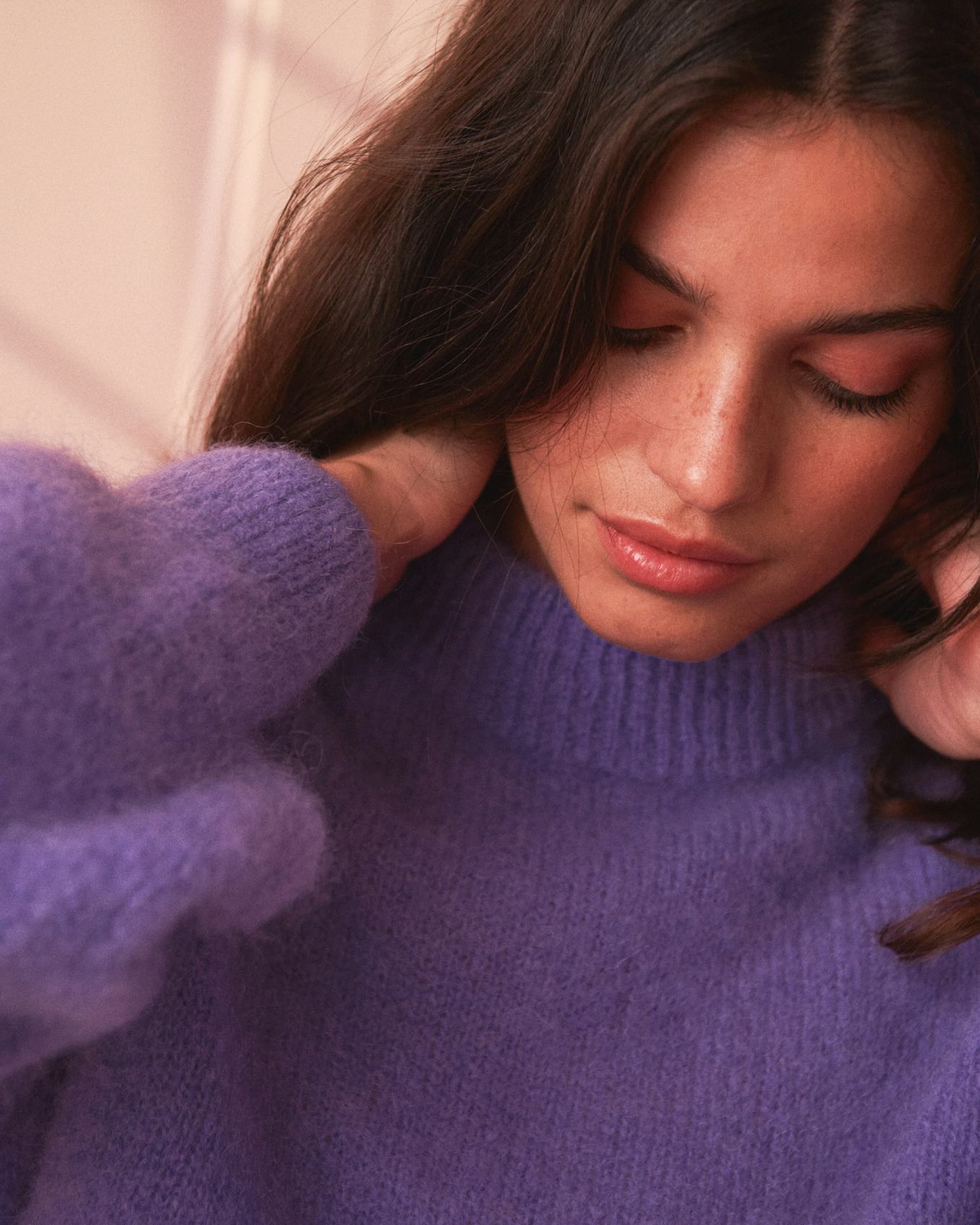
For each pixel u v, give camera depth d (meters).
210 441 0.75
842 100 0.44
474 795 0.63
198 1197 0.50
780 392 0.50
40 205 1.37
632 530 0.53
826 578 0.57
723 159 0.45
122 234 1.38
